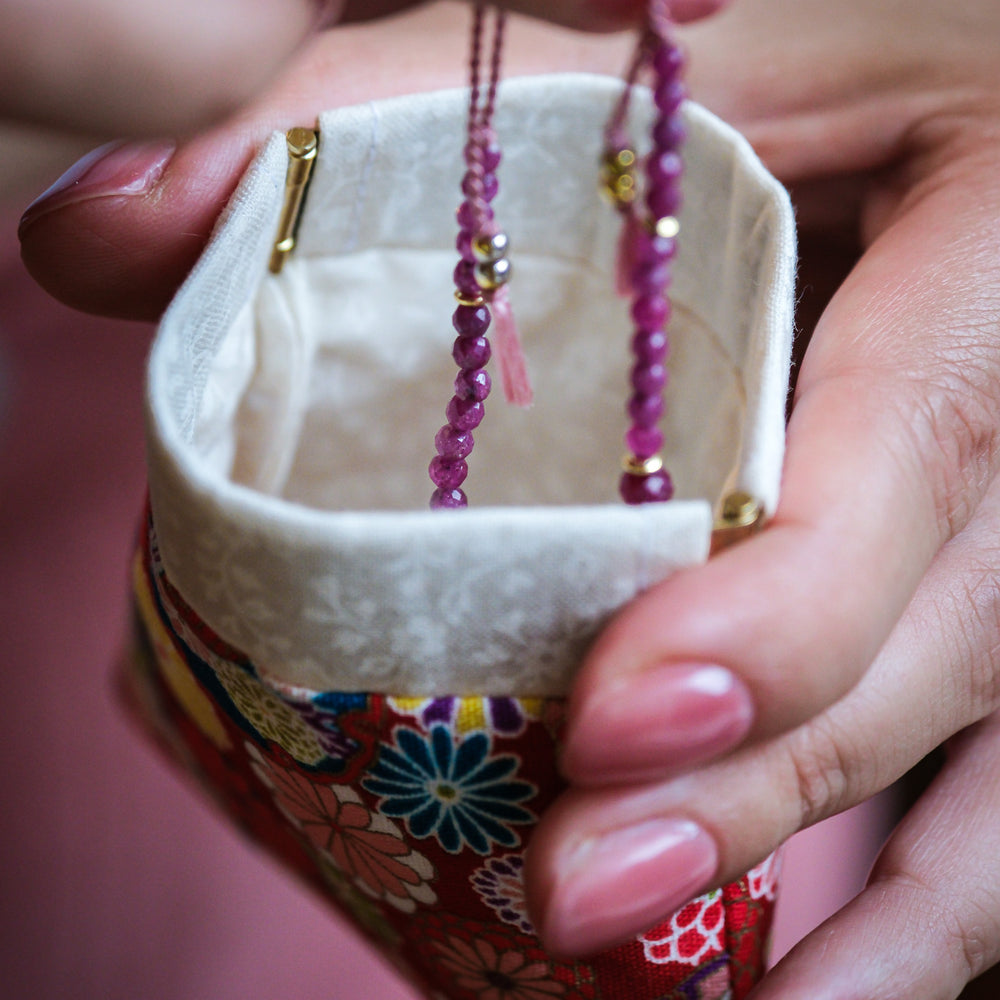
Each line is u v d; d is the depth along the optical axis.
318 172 0.25
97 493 0.42
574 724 0.21
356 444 0.28
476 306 0.25
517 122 0.26
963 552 0.25
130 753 0.38
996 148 0.30
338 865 0.26
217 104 0.20
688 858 0.22
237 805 0.29
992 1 0.32
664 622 0.21
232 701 0.24
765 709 0.22
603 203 0.26
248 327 0.26
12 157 0.42
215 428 0.25
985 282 0.25
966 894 0.26
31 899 0.35
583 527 0.21
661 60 0.22
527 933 0.24
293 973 0.35
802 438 0.23
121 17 0.20
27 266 0.27
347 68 0.29
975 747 0.27
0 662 0.39
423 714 0.22
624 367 0.27
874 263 0.26
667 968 0.24
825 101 0.32
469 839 0.23
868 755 0.24
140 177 0.26
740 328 0.25
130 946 0.35
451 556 0.21
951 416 0.24
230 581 0.22
